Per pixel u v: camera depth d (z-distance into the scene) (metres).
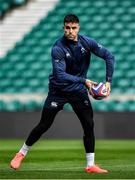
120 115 39.03
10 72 48.91
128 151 29.59
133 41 49.41
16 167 18.81
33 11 52.38
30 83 47.88
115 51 48.88
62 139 39.22
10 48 50.69
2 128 39.44
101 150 30.27
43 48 50.31
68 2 52.38
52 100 18.27
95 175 17.17
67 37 17.55
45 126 18.56
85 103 18.27
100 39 49.81
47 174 17.48
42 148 31.89
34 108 45.44
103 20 50.84
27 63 49.38
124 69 47.53
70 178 16.33
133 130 39.03
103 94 17.77
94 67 47.41
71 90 18.05
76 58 17.86
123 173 17.84
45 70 48.75
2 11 52.44
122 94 45.50
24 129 39.31
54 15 52.00
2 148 32.09
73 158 25.62
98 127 39.00
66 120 39.22
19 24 51.91
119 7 51.41
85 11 51.62
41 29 51.47
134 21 50.56
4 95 47.16
